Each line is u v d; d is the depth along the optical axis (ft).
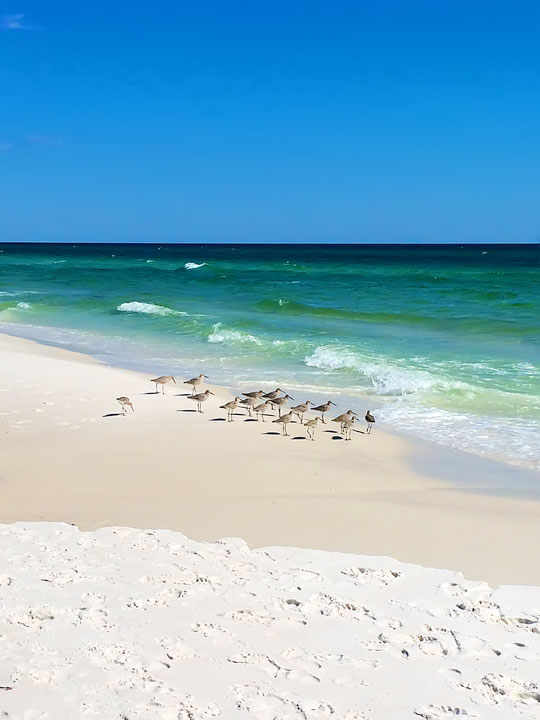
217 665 19.02
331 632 20.98
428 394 61.36
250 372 73.51
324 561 26.63
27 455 44.14
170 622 21.34
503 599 23.29
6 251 572.51
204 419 54.08
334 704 17.38
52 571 24.88
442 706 17.38
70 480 39.65
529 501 37.27
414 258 403.34
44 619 21.48
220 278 203.41
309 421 50.67
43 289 172.65
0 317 119.44
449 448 47.91
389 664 19.25
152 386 65.16
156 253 524.52
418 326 102.01
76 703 17.15
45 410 55.26
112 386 64.28
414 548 30.48
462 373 68.80
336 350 79.97
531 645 20.30
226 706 17.20
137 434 49.42
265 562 26.50
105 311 125.59
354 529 32.71
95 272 239.91
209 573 25.17
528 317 105.50
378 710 17.20
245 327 104.12
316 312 119.34
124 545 27.94
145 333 101.19
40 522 31.48
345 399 61.93
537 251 566.77
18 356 78.69
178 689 17.84
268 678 18.47
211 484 39.45
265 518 34.04
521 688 18.15
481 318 105.40
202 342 92.32
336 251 593.42
